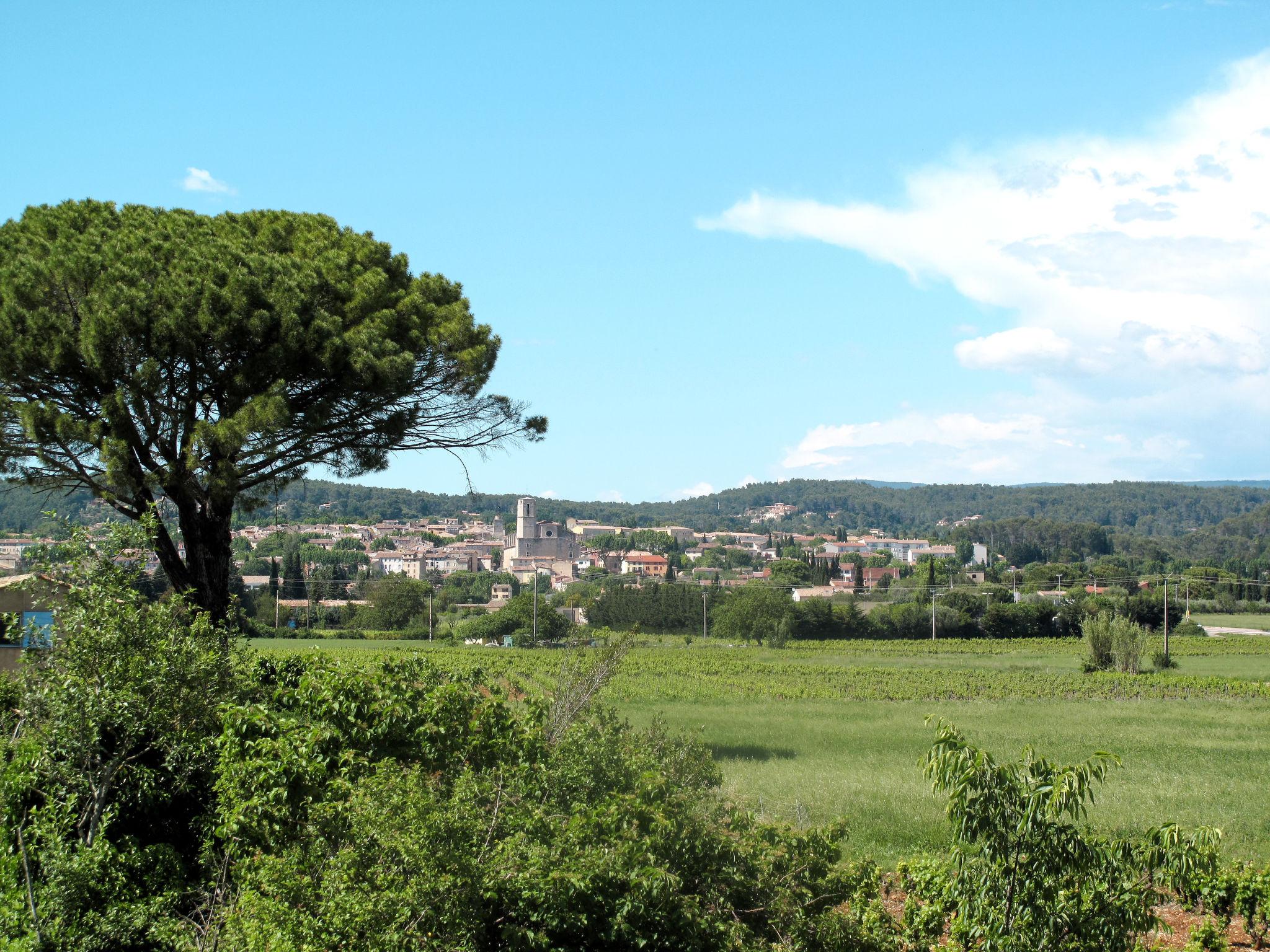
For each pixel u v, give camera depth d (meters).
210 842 11.26
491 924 8.95
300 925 8.55
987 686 56.03
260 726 11.59
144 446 19.50
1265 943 13.45
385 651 14.01
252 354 19.69
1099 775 8.79
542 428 25.61
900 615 103.19
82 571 11.61
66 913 9.79
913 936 12.88
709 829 10.10
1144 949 11.91
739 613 99.38
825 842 9.93
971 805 9.03
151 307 18.44
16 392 18.80
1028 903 8.95
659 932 8.91
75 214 21.22
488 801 9.84
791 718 39.91
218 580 20.64
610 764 11.60
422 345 22.03
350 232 24.53
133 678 11.33
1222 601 137.25
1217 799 22.11
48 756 10.83
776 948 9.23
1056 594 139.00
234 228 22.22
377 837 8.77
